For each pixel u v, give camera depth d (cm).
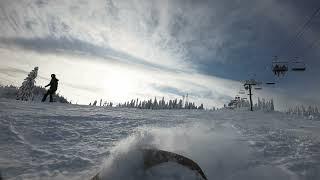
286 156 436
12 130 614
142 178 302
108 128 759
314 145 516
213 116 1577
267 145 504
